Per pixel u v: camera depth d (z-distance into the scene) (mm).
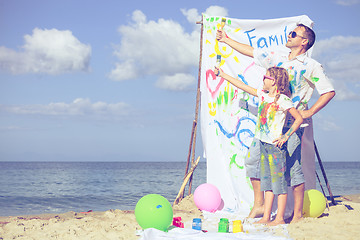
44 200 13977
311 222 5219
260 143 5395
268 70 5453
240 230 4645
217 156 6953
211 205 6352
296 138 5363
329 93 5473
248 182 6758
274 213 6090
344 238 4305
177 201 7586
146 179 33562
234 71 7008
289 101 5254
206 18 7145
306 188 6359
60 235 4625
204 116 7066
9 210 11086
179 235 4270
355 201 7945
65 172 58562
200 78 7516
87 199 14344
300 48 5734
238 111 6965
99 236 4574
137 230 4820
